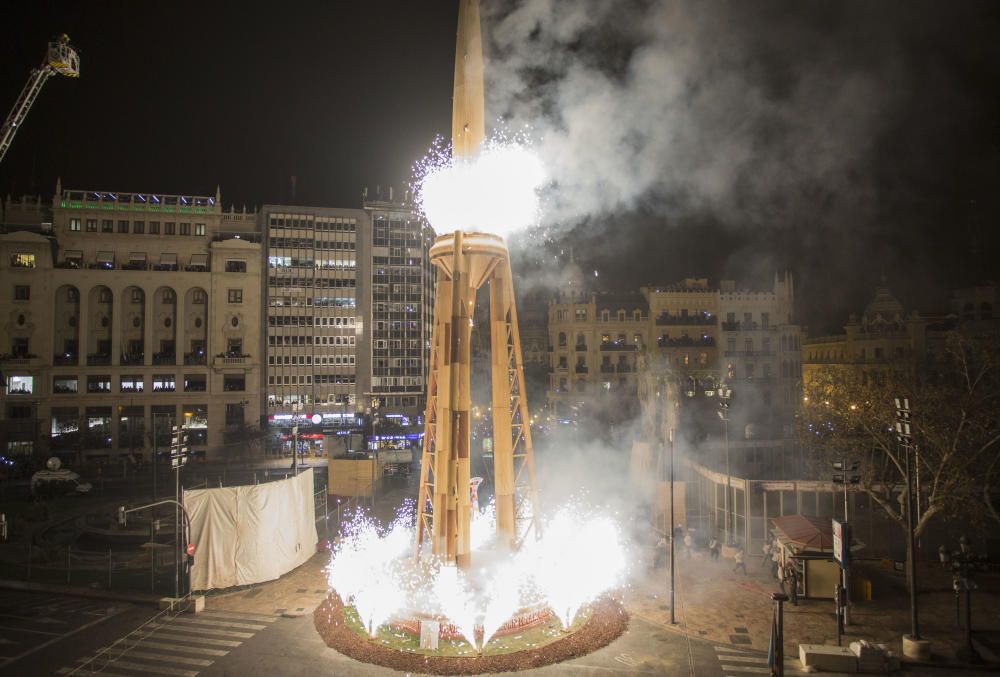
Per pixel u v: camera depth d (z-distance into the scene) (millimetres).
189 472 80375
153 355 101062
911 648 27281
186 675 26344
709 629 30469
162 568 40625
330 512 54688
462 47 32812
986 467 38375
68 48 58719
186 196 105312
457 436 30891
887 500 39781
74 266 98812
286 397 108312
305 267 110062
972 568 27422
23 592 36875
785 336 101188
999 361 36156
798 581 34312
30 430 91688
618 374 103125
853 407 39000
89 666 27172
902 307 85375
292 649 28750
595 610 31844
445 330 32906
